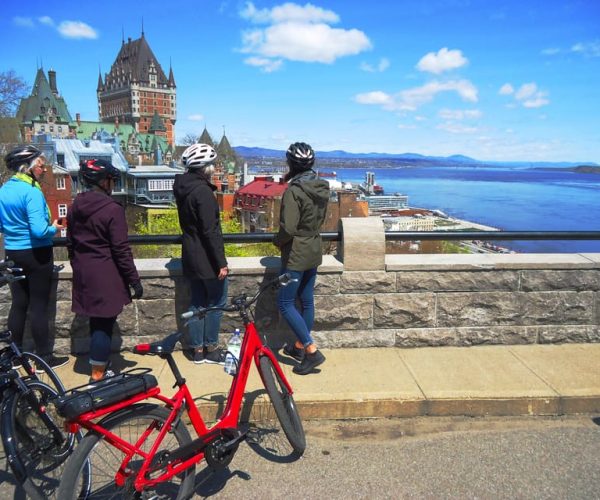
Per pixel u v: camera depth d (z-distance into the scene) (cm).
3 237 411
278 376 329
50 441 285
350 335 468
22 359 299
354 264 457
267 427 366
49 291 423
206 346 437
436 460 324
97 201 370
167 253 1100
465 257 487
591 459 324
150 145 16600
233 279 454
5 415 266
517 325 477
